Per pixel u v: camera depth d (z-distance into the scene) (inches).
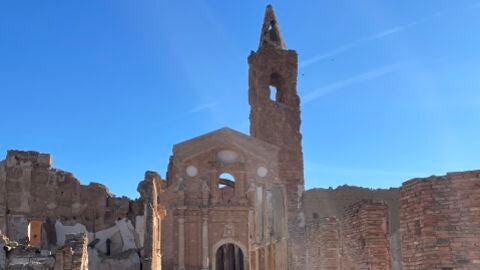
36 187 1782.7
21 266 1082.1
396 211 1862.7
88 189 1862.7
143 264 1765.5
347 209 1012.5
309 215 2800.2
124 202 1904.5
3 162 1766.7
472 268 627.8
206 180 2812.5
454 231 645.3
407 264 706.8
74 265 1074.1
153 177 1903.3
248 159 2871.6
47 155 1820.9
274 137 3036.4
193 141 2847.0
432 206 661.3
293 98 3127.5
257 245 2773.1
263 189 2851.9
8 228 1716.3
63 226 1796.3
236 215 2778.1
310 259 1373.0
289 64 3161.9
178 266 2667.3
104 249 1833.2
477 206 634.8
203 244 2706.7
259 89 3100.4
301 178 2997.0
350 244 984.9
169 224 2726.4
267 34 3218.5
